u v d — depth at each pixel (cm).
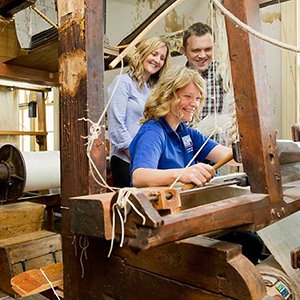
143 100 204
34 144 582
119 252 97
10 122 402
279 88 273
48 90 407
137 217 63
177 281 84
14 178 265
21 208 255
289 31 265
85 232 74
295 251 93
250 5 92
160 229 63
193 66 240
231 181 114
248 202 83
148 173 117
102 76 112
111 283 100
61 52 114
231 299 74
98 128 103
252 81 90
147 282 90
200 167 106
